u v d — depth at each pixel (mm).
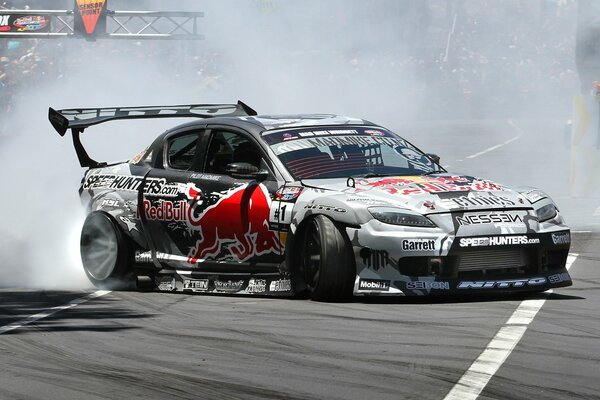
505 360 11203
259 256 15789
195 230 16516
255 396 10055
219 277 16203
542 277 14695
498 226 14469
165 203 16859
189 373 10977
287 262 15375
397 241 14344
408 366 11016
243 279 15938
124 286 17438
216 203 16219
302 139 16453
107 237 17438
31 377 11008
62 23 64938
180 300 15711
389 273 14461
